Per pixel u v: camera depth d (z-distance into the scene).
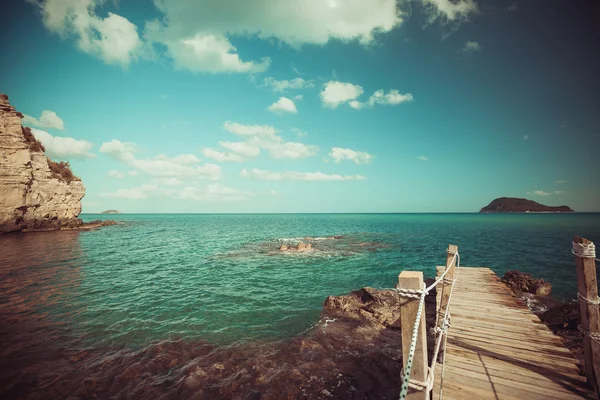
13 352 9.07
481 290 10.82
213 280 18.75
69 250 31.47
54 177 53.09
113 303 13.96
